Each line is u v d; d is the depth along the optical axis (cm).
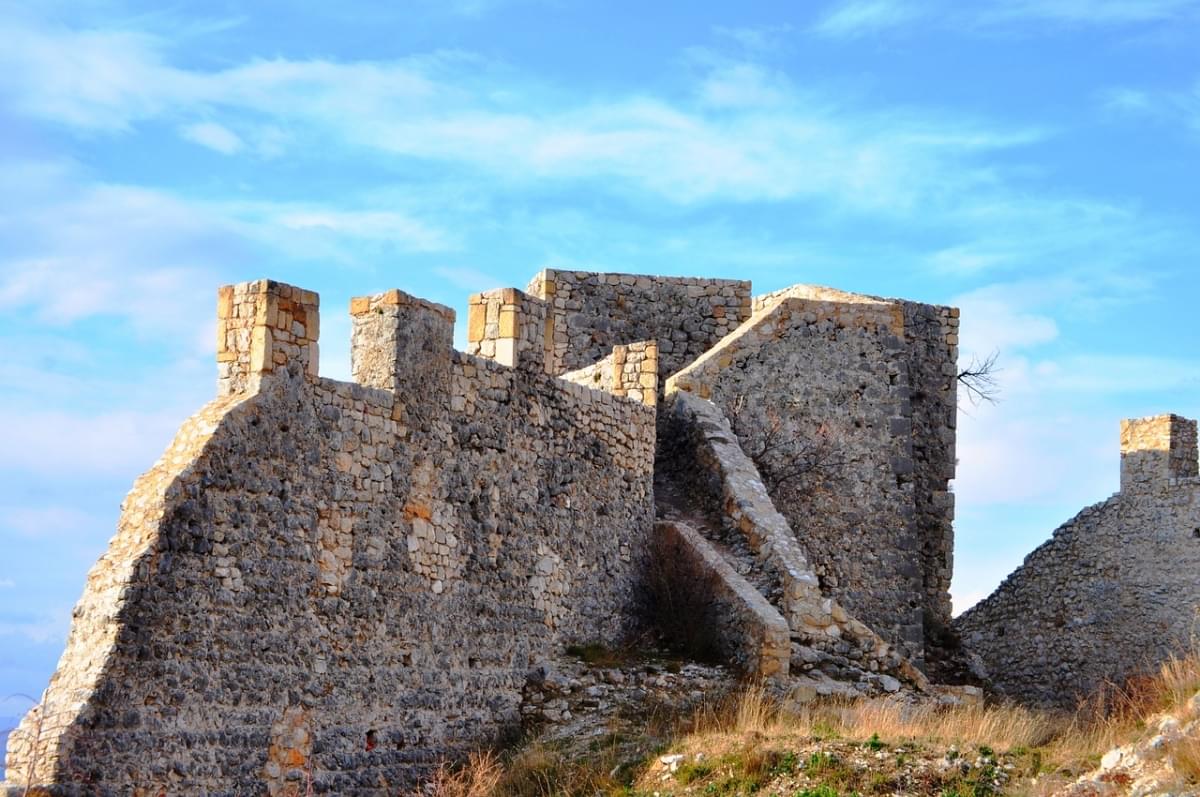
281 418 2370
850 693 2875
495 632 2731
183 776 2181
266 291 2366
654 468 3431
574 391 2994
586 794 2450
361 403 2509
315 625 2397
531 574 2828
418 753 2538
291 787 2325
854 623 3036
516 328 2864
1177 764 2208
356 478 2489
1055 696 4203
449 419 2688
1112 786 2241
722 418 3488
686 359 3928
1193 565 4003
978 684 3791
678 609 3052
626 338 3909
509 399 2827
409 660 2548
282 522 2359
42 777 2047
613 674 2819
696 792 2394
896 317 3734
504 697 2723
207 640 2234
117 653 2122
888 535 3656
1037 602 4294
